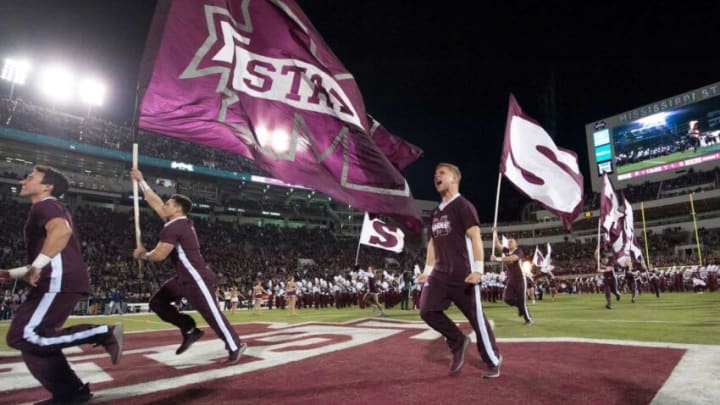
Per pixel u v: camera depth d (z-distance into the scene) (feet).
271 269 136.67
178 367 14.24
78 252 10.71
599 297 77.30
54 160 131.85
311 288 80.38
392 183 16.48
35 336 9.51
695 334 19.99
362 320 35.17
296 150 15.52
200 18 15.06
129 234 128.77
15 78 134.92
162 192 153.17
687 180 161.99
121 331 10.46
